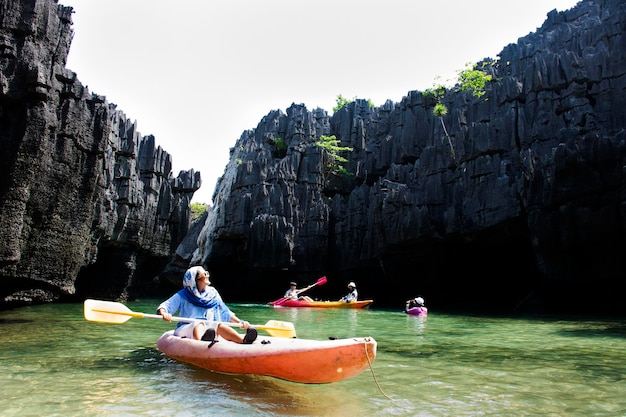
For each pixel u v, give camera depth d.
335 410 4.27
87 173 14.70
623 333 11.08
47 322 11.48
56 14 13.17
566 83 23.97
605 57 23.56
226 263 35.62
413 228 26.41
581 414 4.20
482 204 24.25
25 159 12.06
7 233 11.90
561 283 21.34
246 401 4.50
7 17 11.85
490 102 26.94
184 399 4.55
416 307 18.41
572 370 6.20
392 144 33.47
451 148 27.14
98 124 14.93
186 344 6.20
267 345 5.29
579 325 13.45
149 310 18.69
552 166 20.73
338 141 37.34
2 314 13.30
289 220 33.28
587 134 20.23
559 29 26.72
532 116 24.41
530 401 4.61
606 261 19.92
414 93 32.94
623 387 5.22
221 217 34.88
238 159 37.12
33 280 13.73
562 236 20.56
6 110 11.97
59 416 3.98
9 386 4.95
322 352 4.86
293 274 34.09
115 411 4.14
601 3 26.86
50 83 12.98
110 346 7.68
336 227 33.47
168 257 25.16
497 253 26.86
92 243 18.56
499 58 31.27
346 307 23.12
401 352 7.76
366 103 38.91
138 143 22.84
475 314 19.23
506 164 24.09
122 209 20.78
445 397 4.75
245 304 26.03
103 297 21.48
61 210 13.97
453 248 27.23
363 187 33.56
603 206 19.77
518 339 9.80
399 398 4.70
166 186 24.67
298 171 35.56
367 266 31.70
